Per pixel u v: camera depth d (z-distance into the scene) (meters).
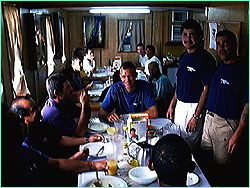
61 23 6.38
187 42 3.01
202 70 2.99
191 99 3.12
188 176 1.90
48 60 5.22
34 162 1.97
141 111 2.97
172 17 7.45
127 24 7.66
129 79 2.79
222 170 2.83
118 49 7.81
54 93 2.64
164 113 3.99
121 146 2.25
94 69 6.43
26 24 3.74
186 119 3.18
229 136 2.68
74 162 2.03
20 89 3.24
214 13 3.71
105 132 2.69
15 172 1.63
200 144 3.27
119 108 2.96
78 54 4.59
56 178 2.24
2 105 1.68
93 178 1.92
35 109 2.26
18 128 1.61
